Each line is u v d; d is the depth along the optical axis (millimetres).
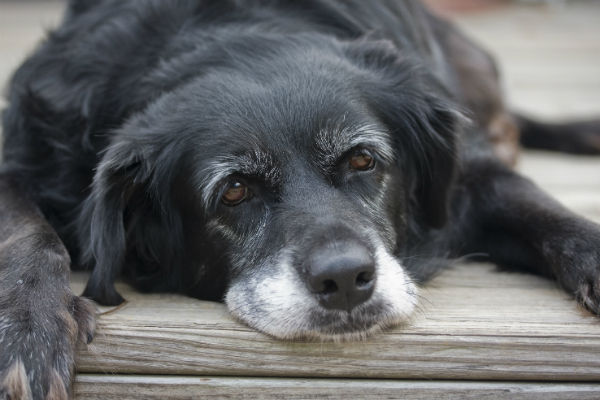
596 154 1306
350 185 836
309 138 822
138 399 786
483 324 796
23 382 727
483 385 787
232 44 896
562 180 1138
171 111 856
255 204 825
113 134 896
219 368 793
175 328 792
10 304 757
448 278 893
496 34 2363
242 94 840
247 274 818
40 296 768
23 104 937
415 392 785
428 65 1013
